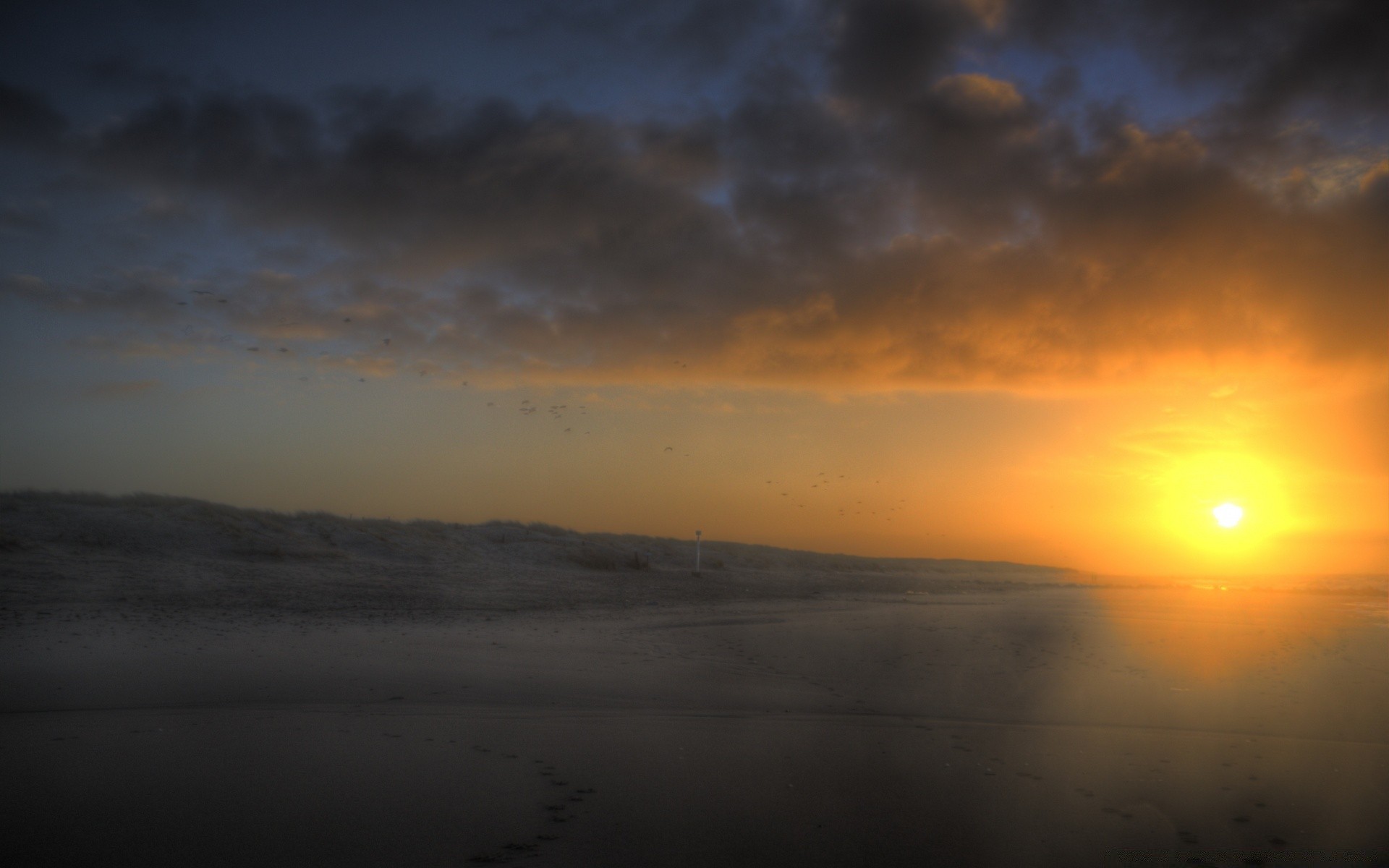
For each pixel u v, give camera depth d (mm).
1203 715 9062
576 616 17859
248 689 8703
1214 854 5246
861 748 7406
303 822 5113
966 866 4934
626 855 4844
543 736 7348
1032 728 8320
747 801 5910
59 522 22125
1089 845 5328
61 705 7730
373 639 12680
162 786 5641
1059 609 21688
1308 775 6863
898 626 16672
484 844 4898
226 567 21281
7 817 4969
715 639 14320
